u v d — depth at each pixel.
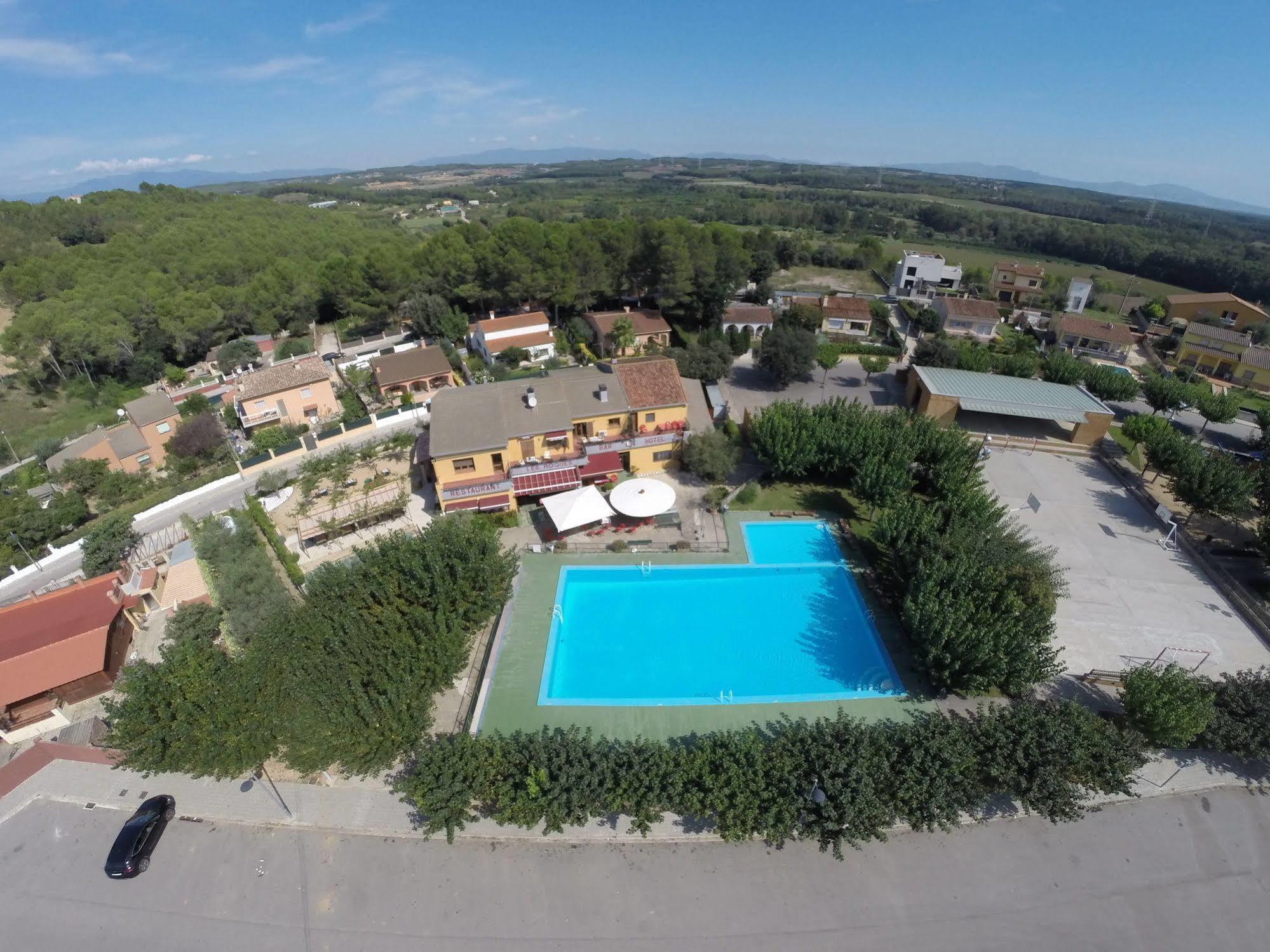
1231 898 23.47
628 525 44.84
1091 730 26.16
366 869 24.77
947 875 24.08
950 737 25.97
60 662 32.66
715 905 23.22
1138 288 143.88
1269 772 27.91
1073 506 47.69
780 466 46.84
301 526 45.41
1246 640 35.00
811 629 36.41
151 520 52.19
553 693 32.62
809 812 24.14
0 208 130.50
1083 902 23.25
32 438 78.69
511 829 25.86
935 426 48.56
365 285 95.44
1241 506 41.47
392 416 66.62
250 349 92.88
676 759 25.69
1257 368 84.00
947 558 34.41
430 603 32.88
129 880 24.88
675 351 74.25
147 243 123.12
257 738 26.97
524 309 95.62
